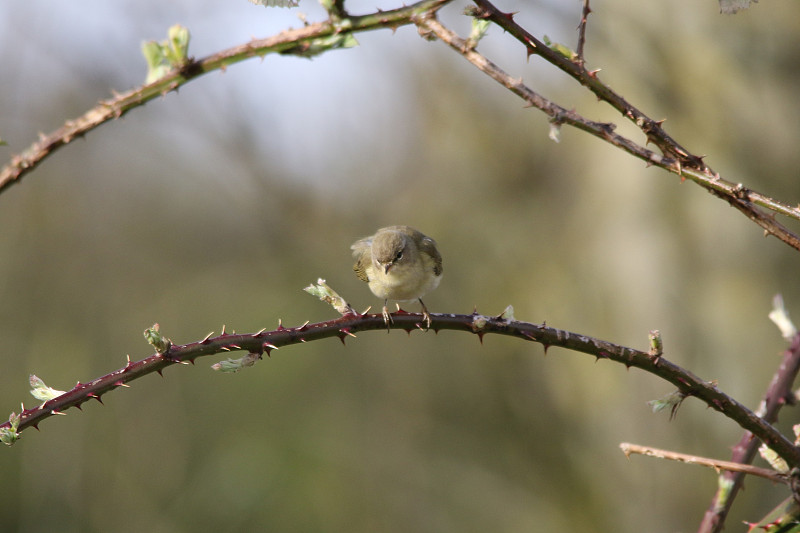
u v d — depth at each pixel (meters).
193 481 15.92
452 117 17.84
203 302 18.86
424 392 17.50
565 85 16.45
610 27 13.53
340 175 18.50
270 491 15.63
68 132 3.94
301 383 17.61
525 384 17.14
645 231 14.59
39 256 18.03
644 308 14.53
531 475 16.41
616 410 15.02
